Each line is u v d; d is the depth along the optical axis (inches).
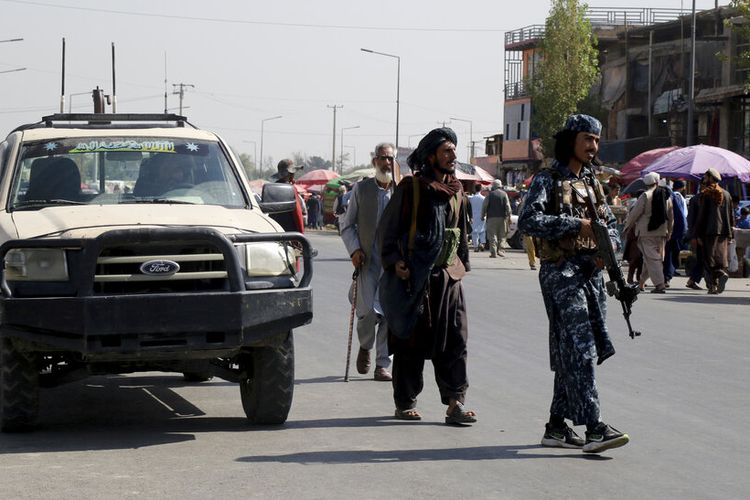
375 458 319.0
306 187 3250.5
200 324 330.6
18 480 288.5
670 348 565.3
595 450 323.6
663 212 901.8
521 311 729.0
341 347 558.9
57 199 382.9
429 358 373.7
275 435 352.5
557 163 333.4
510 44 3666.3
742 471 309.4
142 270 330.6
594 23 3405.5
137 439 345.1
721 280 896.3
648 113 2810.0
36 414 350.0
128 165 396.8
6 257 333.7
